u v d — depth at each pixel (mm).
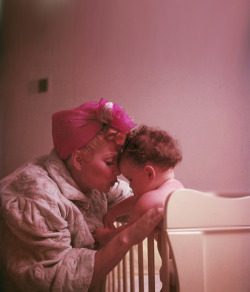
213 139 1748
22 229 802
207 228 654
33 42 1524
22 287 803
